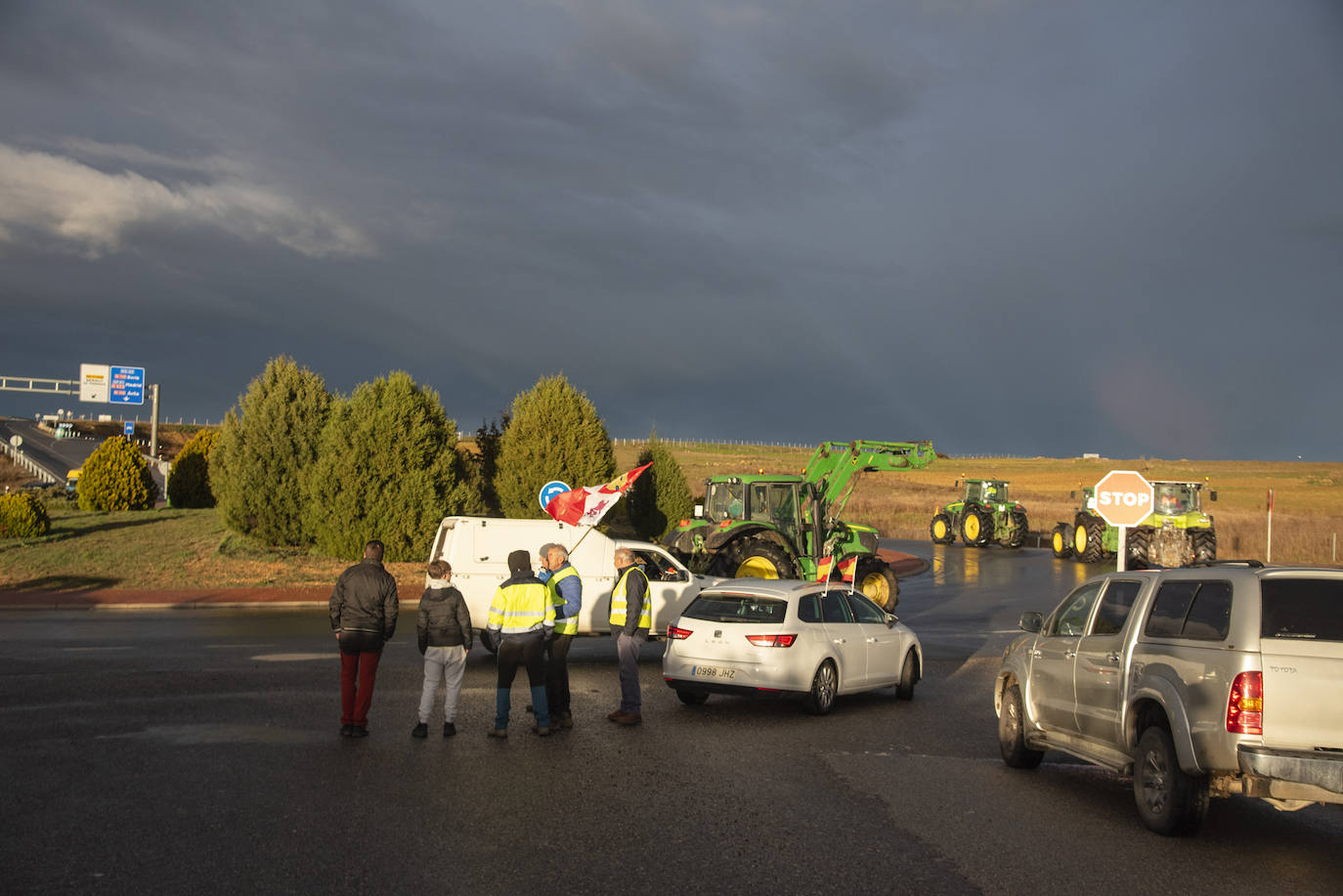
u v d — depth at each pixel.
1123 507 16.34
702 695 11.88
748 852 6.20
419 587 23.86
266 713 10.25
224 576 24.59
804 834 6.62
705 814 7.06
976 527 45.44
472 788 7.61
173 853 5.95
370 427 26.55
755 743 9.70
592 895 5.39
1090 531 36.78
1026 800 7.78
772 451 132.88
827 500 23.12
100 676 12.27
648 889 5.50
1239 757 6.21
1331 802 6.15
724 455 116.75
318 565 26.23
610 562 15.26
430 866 5.79
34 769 7.93
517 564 9.66
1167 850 6.54
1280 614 6.39
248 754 8.51
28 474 73.62
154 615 19.77
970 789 8.09
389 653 15.07
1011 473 108.94
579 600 10.12
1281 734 6.19
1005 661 9.41
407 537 26.47
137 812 6.79
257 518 27.94
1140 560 34.19
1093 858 6.32
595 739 9.63
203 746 8.80
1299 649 6.26
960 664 15.83
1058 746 8.45
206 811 6.83
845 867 5.97
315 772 7.96
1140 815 7.13
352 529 26.22
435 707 10.95
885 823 6.98
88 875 5.56
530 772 8.16
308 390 28.52
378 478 26.41
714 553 19.47
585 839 6.38
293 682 12.09
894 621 12.88
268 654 14.37
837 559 21.72
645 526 31.73
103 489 38.47
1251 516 55.31
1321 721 6.16
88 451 99.25
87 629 17.09
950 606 24.67
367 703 9.34
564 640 10.05
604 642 17.98
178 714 10.12
